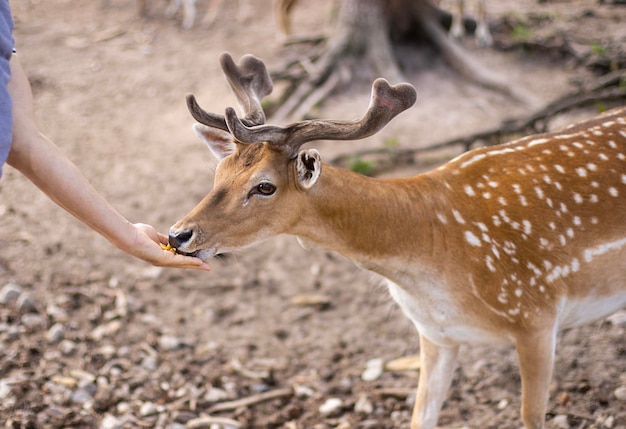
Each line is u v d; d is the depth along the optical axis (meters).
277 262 10.62
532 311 6.20
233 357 8.80
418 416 6.76
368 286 10.04
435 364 6.73
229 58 6.16
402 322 9.36
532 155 6.51
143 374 8.30
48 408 7.62
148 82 15.82
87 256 10.51
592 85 14.23
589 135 6.66
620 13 18.58
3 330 8.71
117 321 9.17
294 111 14.31
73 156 13.17
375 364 8.62
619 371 7.94
